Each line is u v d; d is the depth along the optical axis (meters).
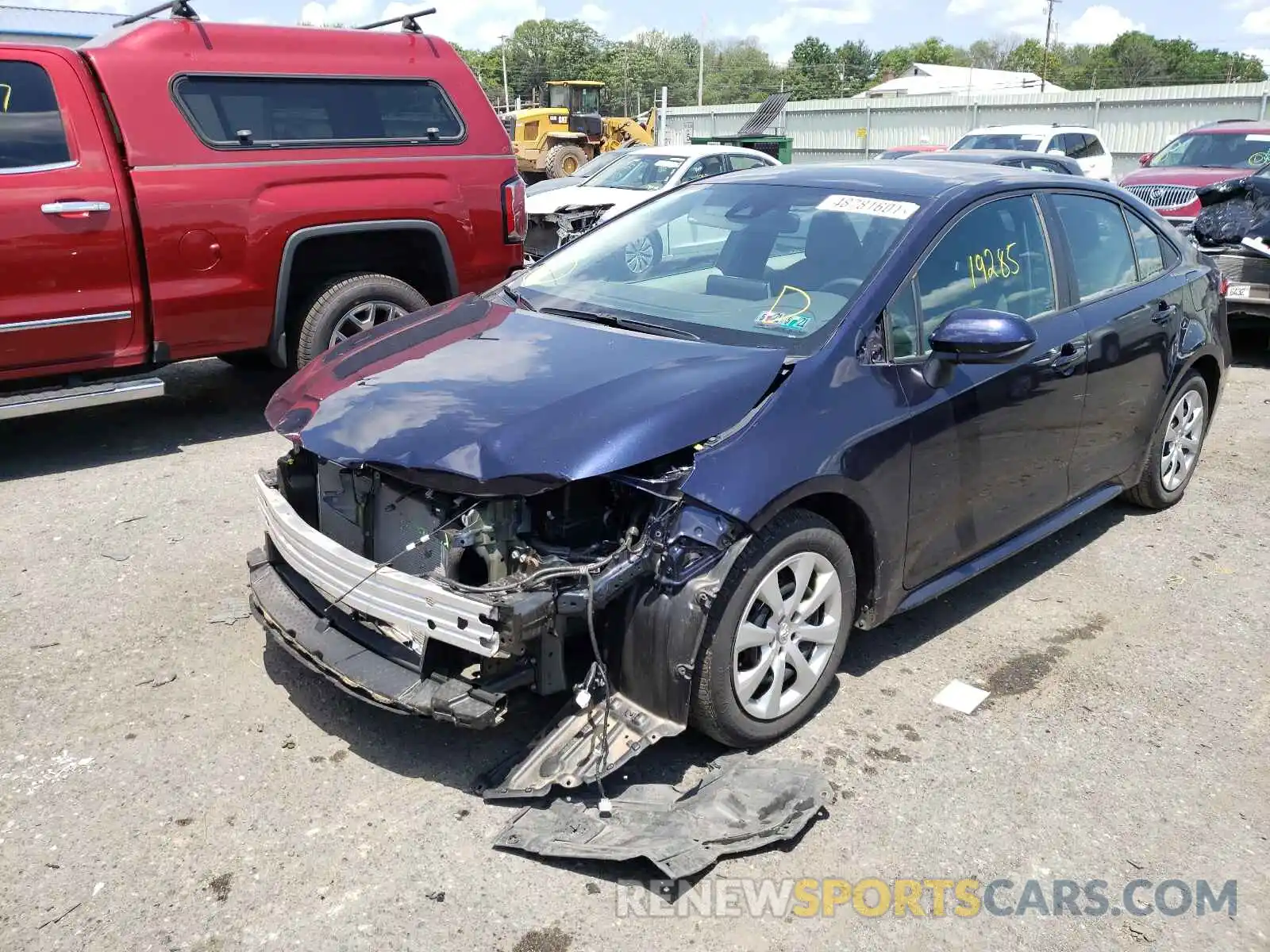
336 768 3.19
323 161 6.22
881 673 3.83
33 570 4.48
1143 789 3.21
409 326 4.02
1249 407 7.66
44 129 5.38
